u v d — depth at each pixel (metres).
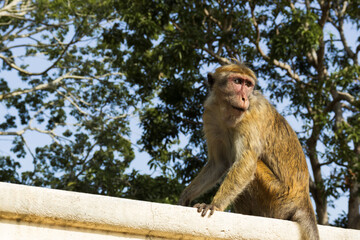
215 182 6.42
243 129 5.86
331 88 17.03
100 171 18.23
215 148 6.44
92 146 21.95
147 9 16.39
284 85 17.64
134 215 3.96
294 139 6.19
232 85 6.02
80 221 3.80
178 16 16.42
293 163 5.96
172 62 15.79
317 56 17.86
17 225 3.67
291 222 4.64
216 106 6.24
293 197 5.78
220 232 4.23
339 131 15.83
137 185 17.59
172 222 4.09
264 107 6.13
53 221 3.75
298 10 15.31
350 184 16.08
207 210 4.22
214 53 16.84
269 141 6.05
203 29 17.41
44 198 3.71
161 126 16.95
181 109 16.95
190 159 16.80
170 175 17.81
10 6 22.03
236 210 6.04
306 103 16.94
